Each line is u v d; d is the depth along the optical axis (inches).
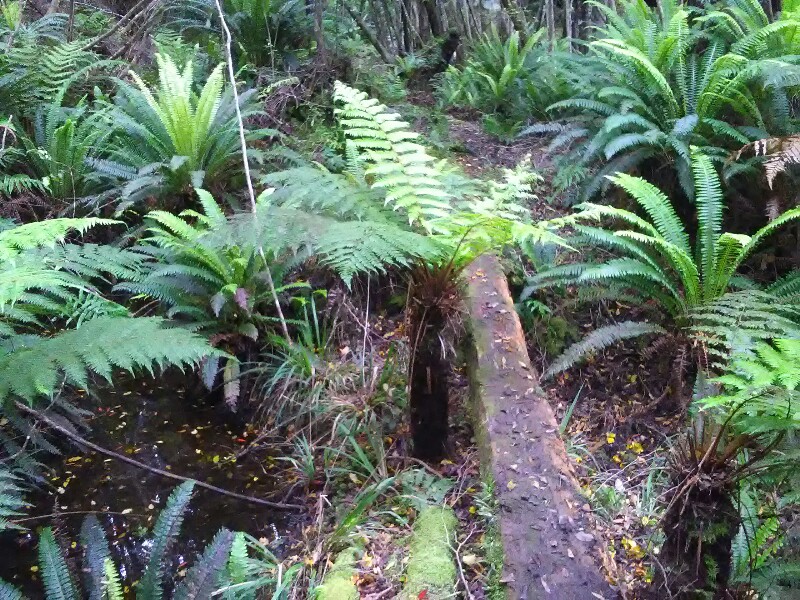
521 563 81.8
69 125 162.7
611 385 135.8
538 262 150.3
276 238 91.3
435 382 107.2
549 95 219.3
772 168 122.1
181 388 143.7
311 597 90.5
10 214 160.6
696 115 151.5
